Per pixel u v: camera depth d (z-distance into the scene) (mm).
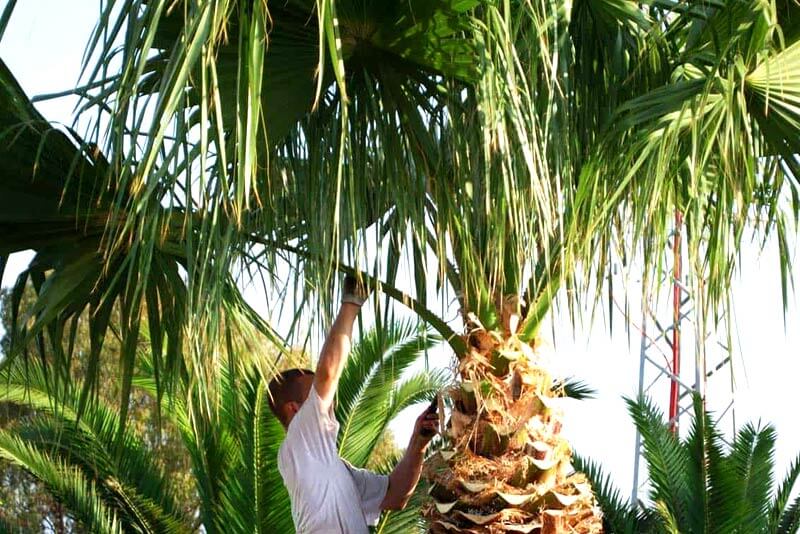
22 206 5566
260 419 13359
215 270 4828
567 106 5254
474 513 5305
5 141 5352
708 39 5715
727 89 4957
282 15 5090
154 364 5793
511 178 4820
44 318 5504
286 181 5371
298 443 5270
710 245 5641
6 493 22250
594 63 5562
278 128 5312
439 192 5363
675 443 15180
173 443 23172
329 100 5430
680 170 6059
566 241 5395
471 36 4992
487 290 5469
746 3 5395
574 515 5367
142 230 4473
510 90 4629
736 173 5312
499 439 5367
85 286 5730
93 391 5965
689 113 5281
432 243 5641
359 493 5551
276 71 5172
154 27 4012
